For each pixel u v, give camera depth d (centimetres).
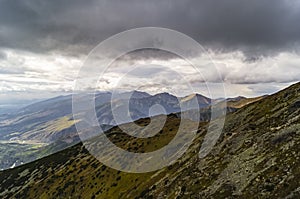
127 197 10138
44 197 16262
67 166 18612
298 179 5212
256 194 5597
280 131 7469
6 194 19350
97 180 14138
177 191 7925
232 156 7844
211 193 6675
